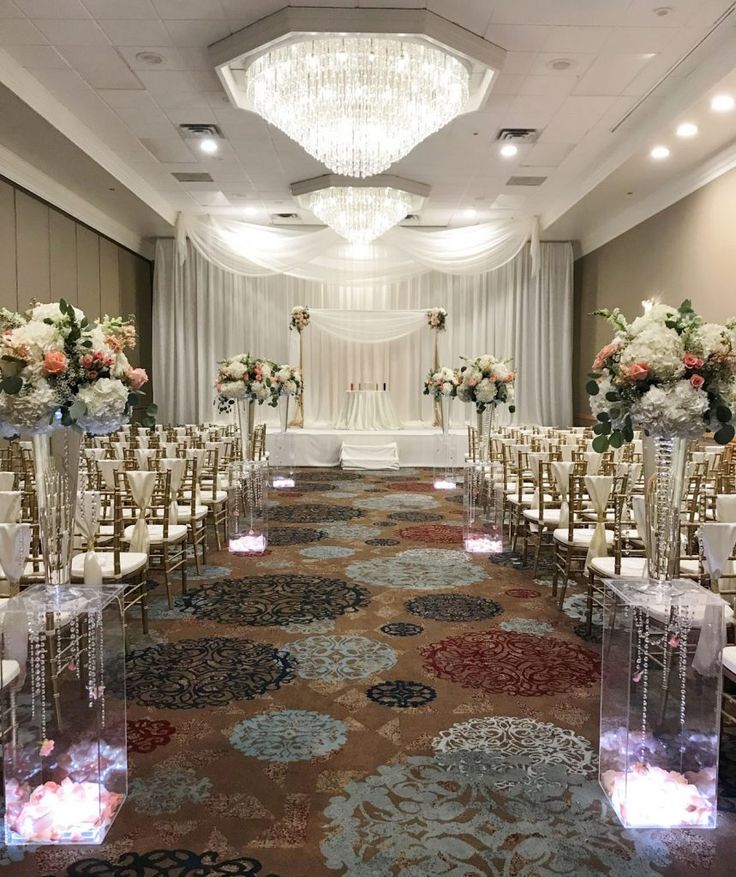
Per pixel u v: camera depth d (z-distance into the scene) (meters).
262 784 2.64
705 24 6.11
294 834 2.35
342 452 12.54
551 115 8.11
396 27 5.92
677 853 2.28
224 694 3.40
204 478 6.57
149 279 13.97
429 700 3.35
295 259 13.15
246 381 7.77
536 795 2.59
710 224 8.84
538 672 3.68
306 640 4.12
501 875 2.16
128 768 2.74
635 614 2.42
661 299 10.20
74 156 8.74
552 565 5.88
